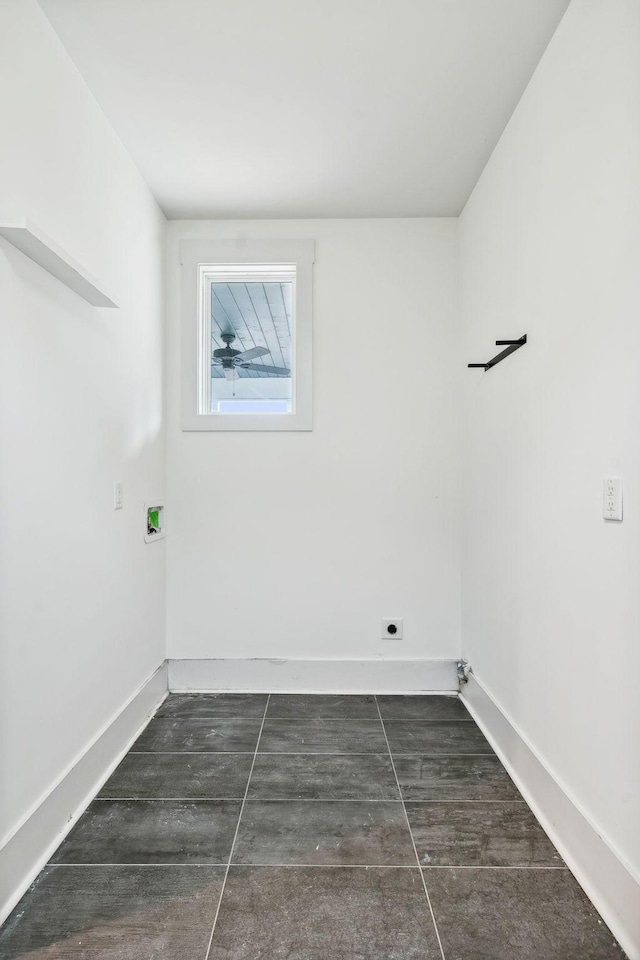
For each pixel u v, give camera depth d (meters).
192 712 2.55
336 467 2.82
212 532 2.84
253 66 1.80
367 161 2.35
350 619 2.83
